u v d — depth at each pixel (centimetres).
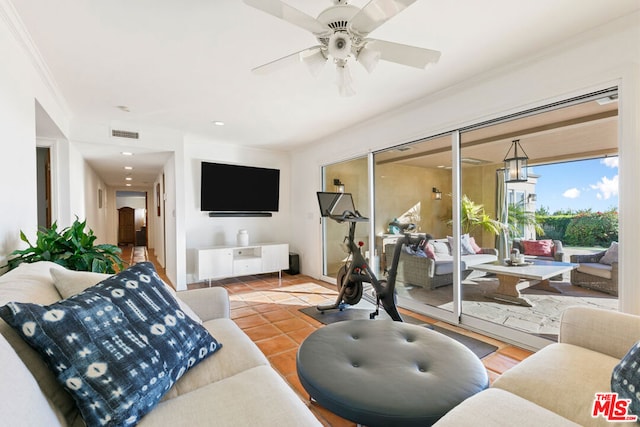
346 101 311
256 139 466
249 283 472
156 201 746
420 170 335
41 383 87
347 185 435
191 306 172
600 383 116
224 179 484
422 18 181
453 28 191
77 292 126
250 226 527
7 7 165
